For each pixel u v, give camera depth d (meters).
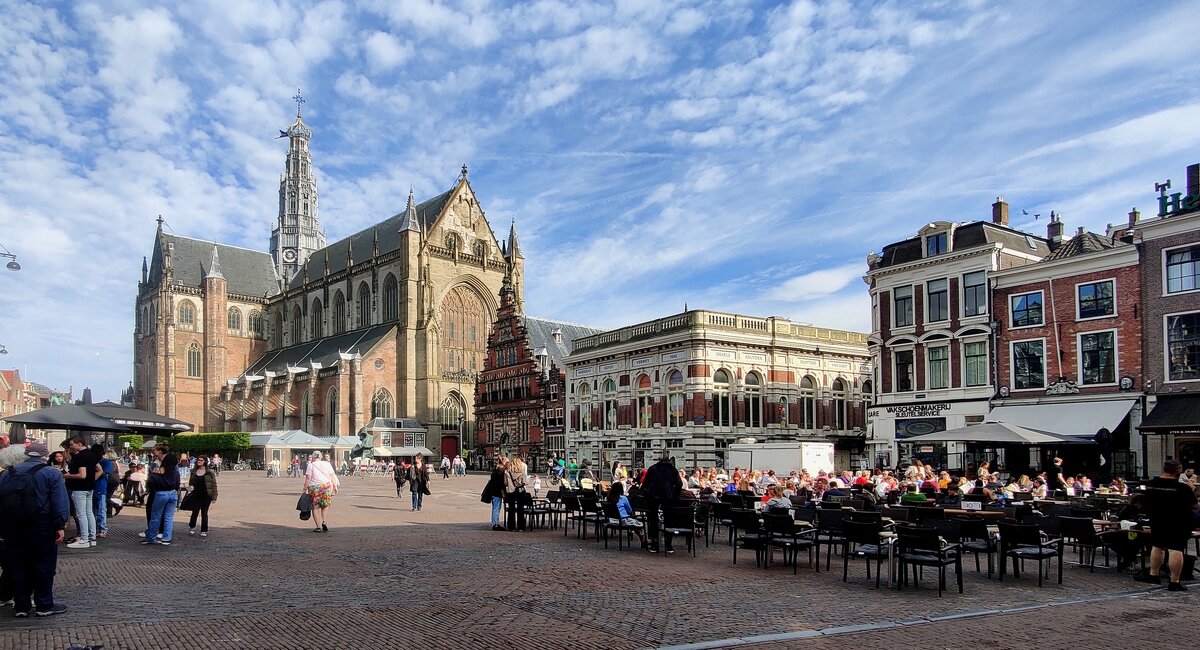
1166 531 17.75
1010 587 18.03
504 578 18.09
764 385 63.00
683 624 13.71
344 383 108.94
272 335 149.00
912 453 47.84
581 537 26.50
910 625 13.86
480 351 120.12
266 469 95.56
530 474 82.75
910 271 48.84
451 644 12.09
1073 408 40.41
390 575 18.27
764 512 20.42
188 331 142.12
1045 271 42.41
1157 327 38.06
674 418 61.69
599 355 69.75
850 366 68.75
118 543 23.27
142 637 12.08
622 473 37.47
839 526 20.05
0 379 168.88
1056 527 19.75
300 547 23.09
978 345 45.41
